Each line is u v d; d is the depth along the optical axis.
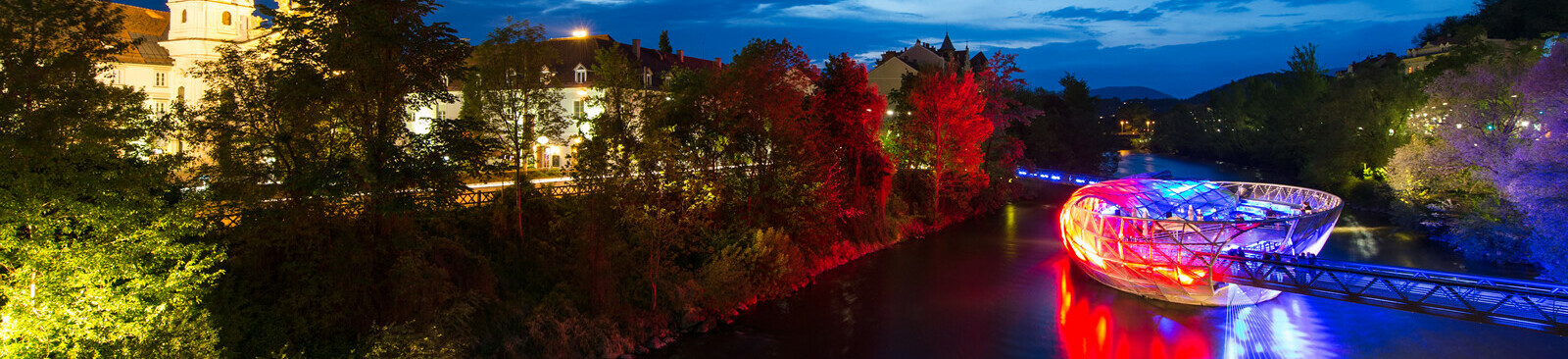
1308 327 28.72
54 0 14.07
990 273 37.72
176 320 15.94
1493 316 22.23
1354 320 29.44
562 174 42.81
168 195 19.39
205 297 18.52
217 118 19.38
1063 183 73.00
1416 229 47.84
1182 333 28.39
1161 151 137.88
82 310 14.31
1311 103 80.81
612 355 24.80
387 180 19.22
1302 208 35.94
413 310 21.36
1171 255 30.42
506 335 23.52
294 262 20.33
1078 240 34.38
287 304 19.98
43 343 13.98
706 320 28.66
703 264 30.48
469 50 21.69
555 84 28.34
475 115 27.67
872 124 43.81
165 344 15.12
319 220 20.72
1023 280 36.44
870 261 40.12
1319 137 70.94
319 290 20.67
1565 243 28.66
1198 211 34.06
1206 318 30.00
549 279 26.77
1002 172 63.00
